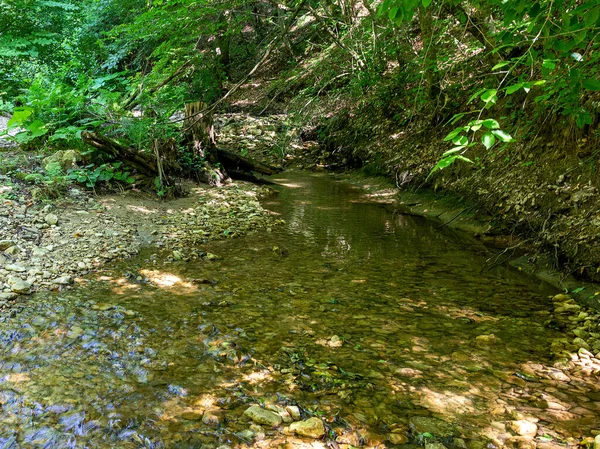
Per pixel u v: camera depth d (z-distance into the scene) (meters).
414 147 8.59
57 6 12.12
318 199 7.95
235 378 2.61
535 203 5.23
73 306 3.43
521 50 6.07
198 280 4.06
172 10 6.12
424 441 2.13
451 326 3.37
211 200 7.07
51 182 5.57
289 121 12.37
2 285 3.62
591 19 1.82
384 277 4.36
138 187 6.74
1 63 10.52
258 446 2.07
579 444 2.11
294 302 3.71
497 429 2.23
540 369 2.79
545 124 5.72
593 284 3.97
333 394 2.49
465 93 7.84
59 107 7.05
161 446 2.05
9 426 2.13
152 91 8.76
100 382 2.50
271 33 13.88
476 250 5.24
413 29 9.80
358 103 11.13
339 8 10.27
